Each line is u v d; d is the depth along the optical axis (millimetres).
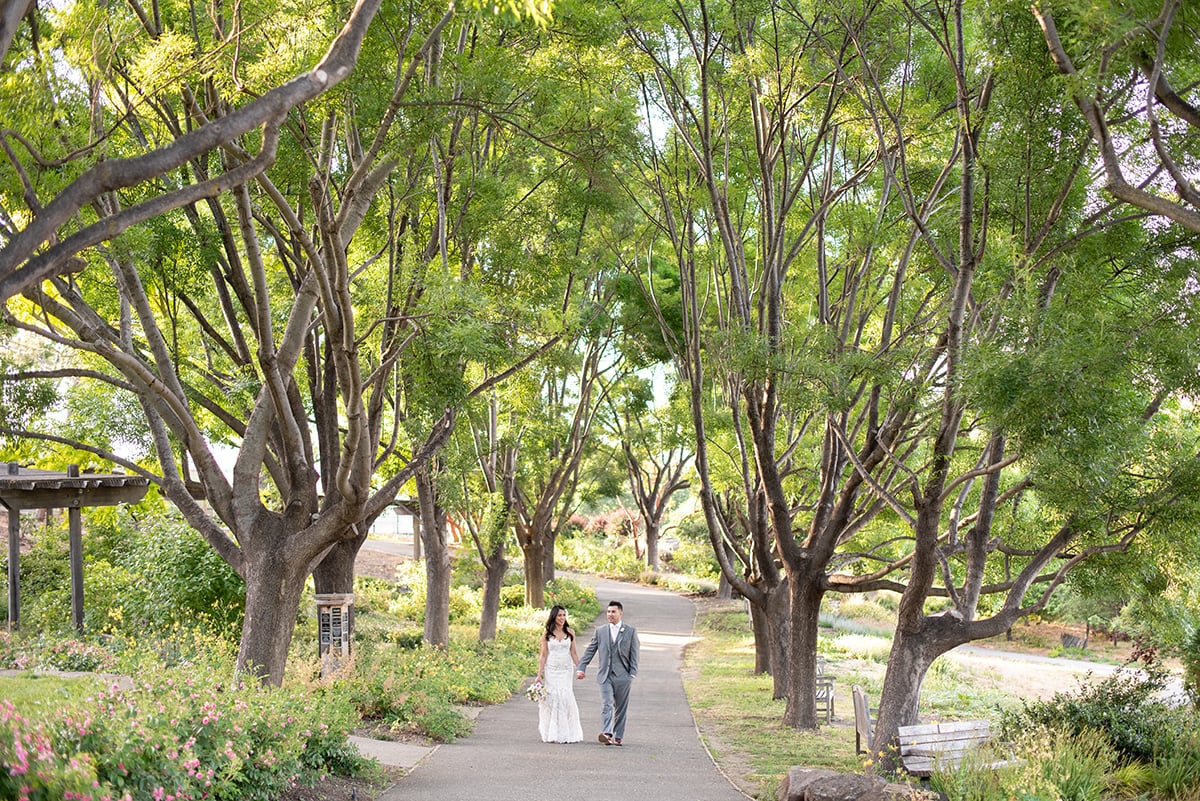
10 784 4531
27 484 15172
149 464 16609
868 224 12602
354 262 13562
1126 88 7645
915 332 12180
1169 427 10586
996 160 8719
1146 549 9750
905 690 10148
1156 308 8477
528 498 30703
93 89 6957
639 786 9094
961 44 8750
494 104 9008
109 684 7684
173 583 16969
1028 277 8391
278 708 7980
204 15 8969
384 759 9812
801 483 18016
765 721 14555
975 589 10336
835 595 42125
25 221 7777
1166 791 9305
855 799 7988
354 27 5418
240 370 11984
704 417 17922
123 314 10023
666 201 13609
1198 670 12547
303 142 8422
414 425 11453
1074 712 11391
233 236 12195
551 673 12141
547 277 12562
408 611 27938
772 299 11781
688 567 50344
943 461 9672
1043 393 7402
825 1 10523
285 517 10133
